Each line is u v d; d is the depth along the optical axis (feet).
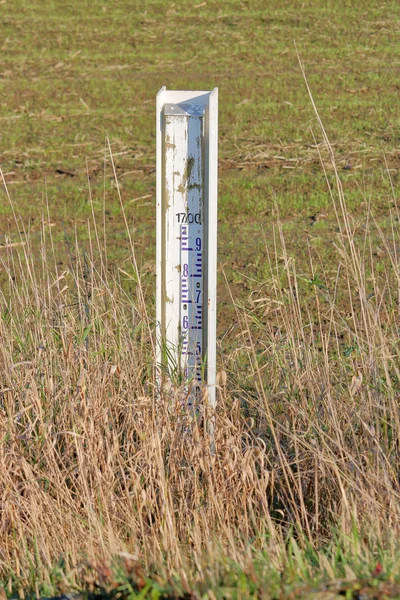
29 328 16.52
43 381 15.56
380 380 14.38
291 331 15.71
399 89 53.98
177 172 14.33
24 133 47.80
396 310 16.96
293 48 65.87
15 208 35.68
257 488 13.57
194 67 62.34
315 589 9.13
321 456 12.93
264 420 15.01
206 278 14.47
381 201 34.45
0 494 13.85
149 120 49.80
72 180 39.55
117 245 30.91
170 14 76.23
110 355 16.12
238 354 17.47
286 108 50.44
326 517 13.58
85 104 52.95
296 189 36.76
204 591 9.57
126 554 10.14
